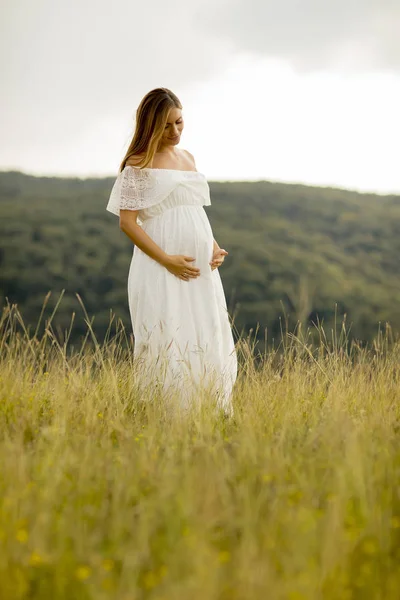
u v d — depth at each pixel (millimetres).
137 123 5172
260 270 39750
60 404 4785
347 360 5918
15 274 39125
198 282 5207
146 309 5160
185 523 2881
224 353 5305
